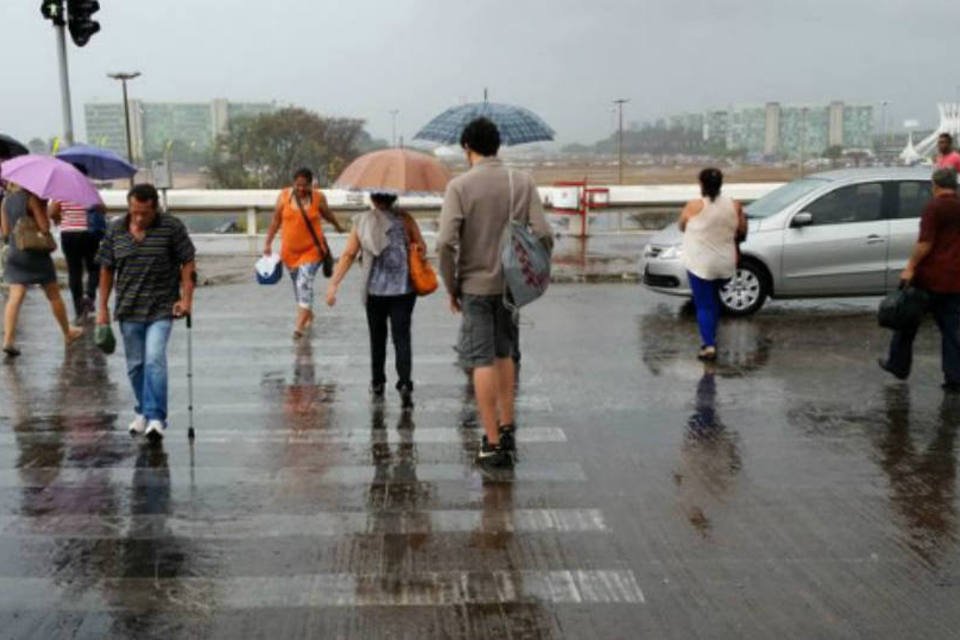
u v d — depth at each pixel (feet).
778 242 40.55
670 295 45.75
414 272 27.53
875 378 30.42
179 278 24.57
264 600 15.90
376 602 15.81
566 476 21.70
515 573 16.84
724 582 16.49
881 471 22.02
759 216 41.52
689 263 32.22
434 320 40.29
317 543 18.15
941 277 27.96
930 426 25.38
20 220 33.63
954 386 28.66
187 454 23.31
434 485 21.16
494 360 22.24
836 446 23.79
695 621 15.15
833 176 42.32
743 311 40.88
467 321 21.93
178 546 18.06
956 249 27.86
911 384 29.66
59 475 21.93
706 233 31.86
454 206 21.31
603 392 28.86
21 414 26.86
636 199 80.94
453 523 19.06
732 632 14.83
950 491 20.76
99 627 15.10
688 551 17.75
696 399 28.07
